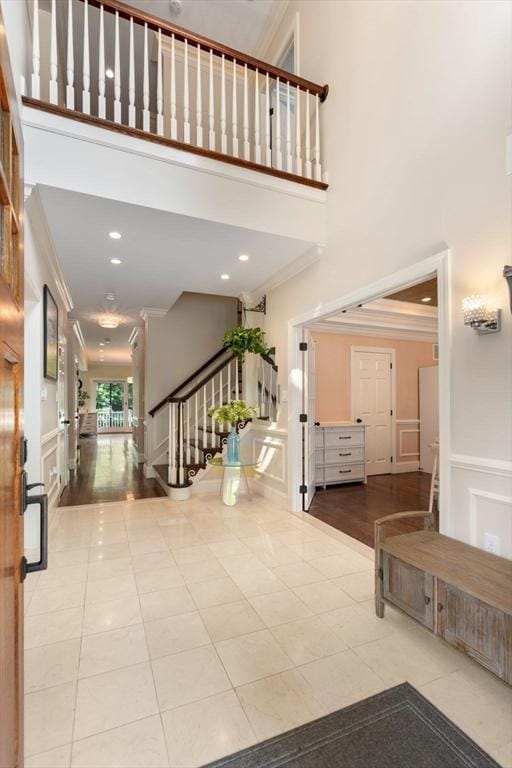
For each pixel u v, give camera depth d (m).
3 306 0.88
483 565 1.83
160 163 2.80
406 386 6.57
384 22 2.84
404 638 1.98
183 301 6.36
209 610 2.23
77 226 3.04
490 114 2.05
